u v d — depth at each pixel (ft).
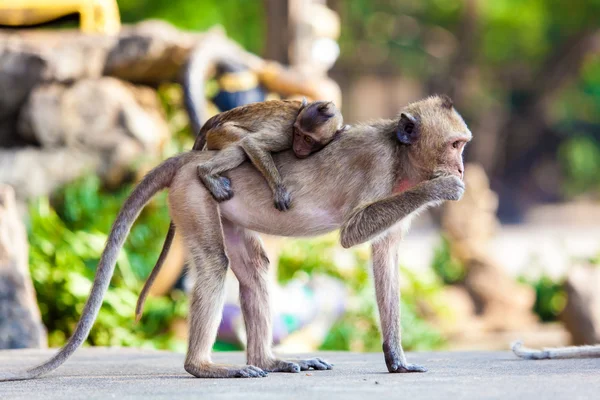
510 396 20.57
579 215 160.56
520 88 162.61
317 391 21.66
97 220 49.29
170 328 46.96
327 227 26.86
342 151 26.45
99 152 50.85
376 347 52.47
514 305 69.36
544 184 177.58
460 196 25.17
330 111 26.45
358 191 26.27
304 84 51.44
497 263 71.41
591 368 26.71
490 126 160.35
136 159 51.19
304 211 26.58
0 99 50.98
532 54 158.40
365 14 147.54
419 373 25.80
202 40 50.31
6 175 48.91
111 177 50.96
